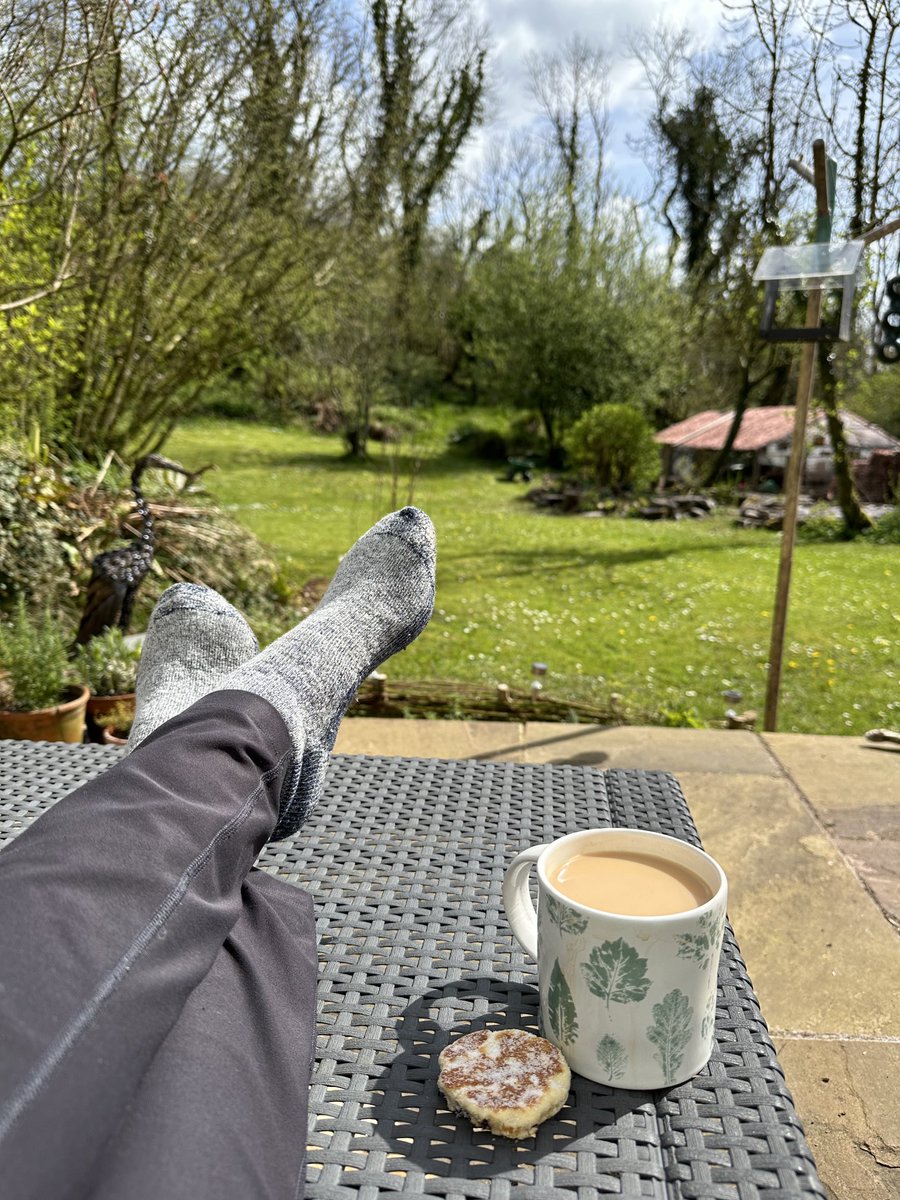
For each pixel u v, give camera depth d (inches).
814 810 91.2
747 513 449.7
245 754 26.4
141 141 208.4
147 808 23.2
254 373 453.1
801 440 119.2
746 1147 22.3
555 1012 25.1
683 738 111.9
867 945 70.0
